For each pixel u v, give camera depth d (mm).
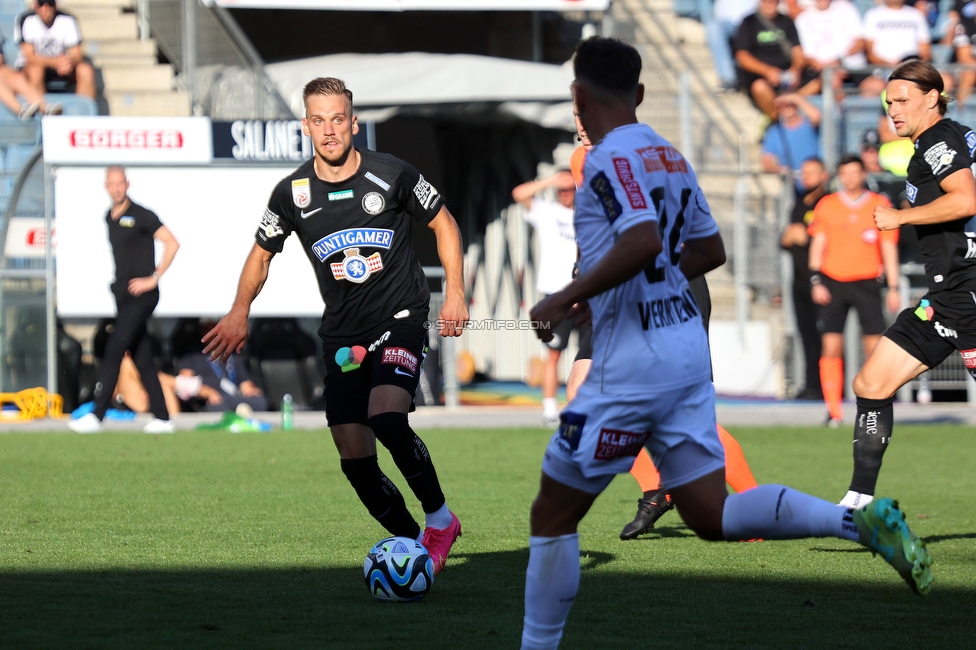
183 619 15164
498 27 67562
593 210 12594
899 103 22078
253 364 51406
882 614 15805
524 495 27594
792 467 33750
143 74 60438
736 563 19672
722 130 65812
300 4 57688
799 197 55594
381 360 18047
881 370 22469
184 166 49719
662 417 12680
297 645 13859
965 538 22312
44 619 15062
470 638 14250
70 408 50594
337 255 18156
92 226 49469
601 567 19281
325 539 21422
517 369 67375
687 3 72750
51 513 24359
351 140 18312
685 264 13984
